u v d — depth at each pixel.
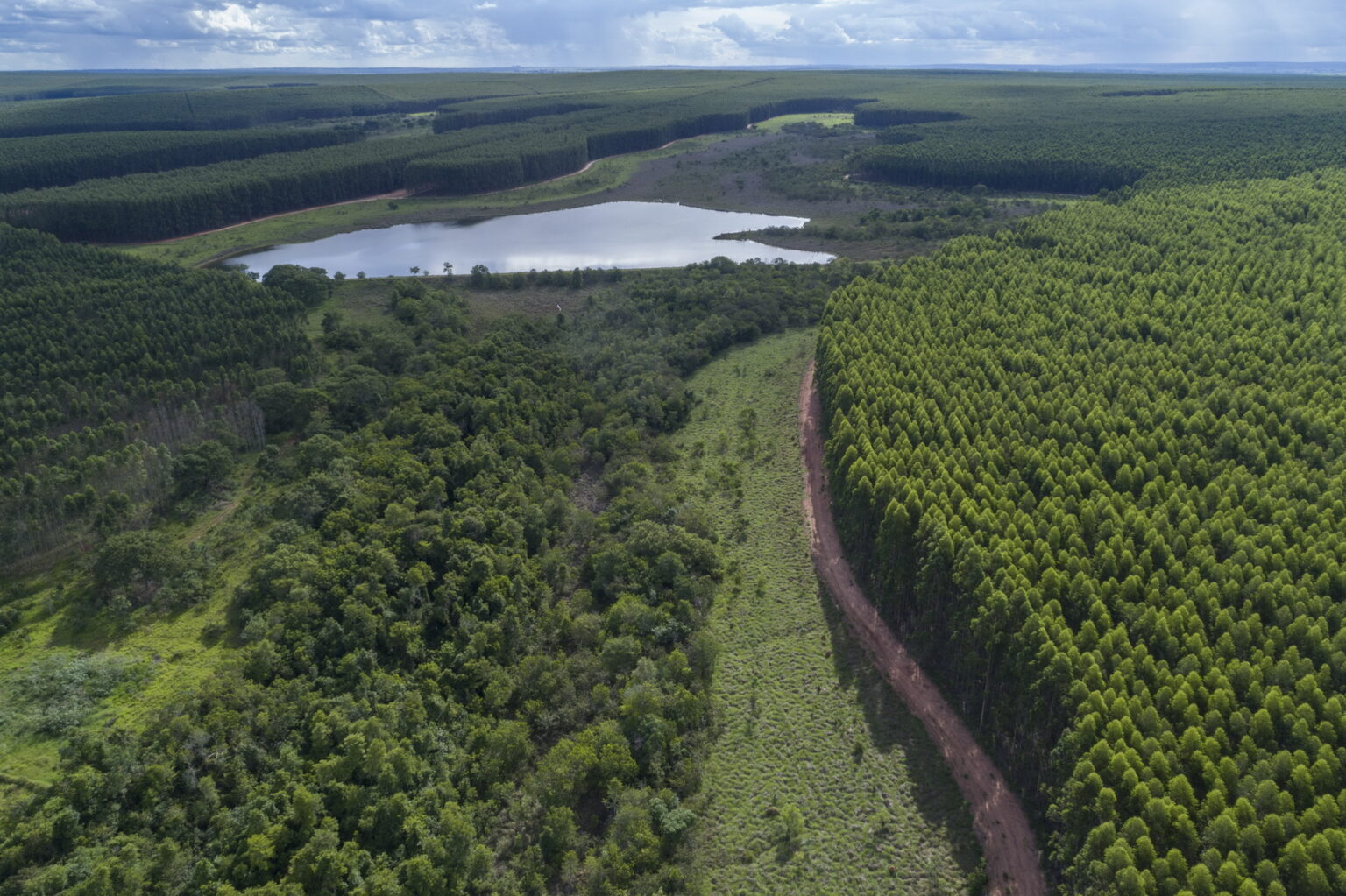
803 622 98.44
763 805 75.81
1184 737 65.31
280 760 69.69
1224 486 93.81
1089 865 60.59
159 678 77.56
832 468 118.00
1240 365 118.56
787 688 89.06
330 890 62.12
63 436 111.25
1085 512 90.00
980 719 82.62
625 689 82.56
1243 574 79.94
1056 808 67.44
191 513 104.69
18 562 94.38
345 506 101.00
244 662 77.44
